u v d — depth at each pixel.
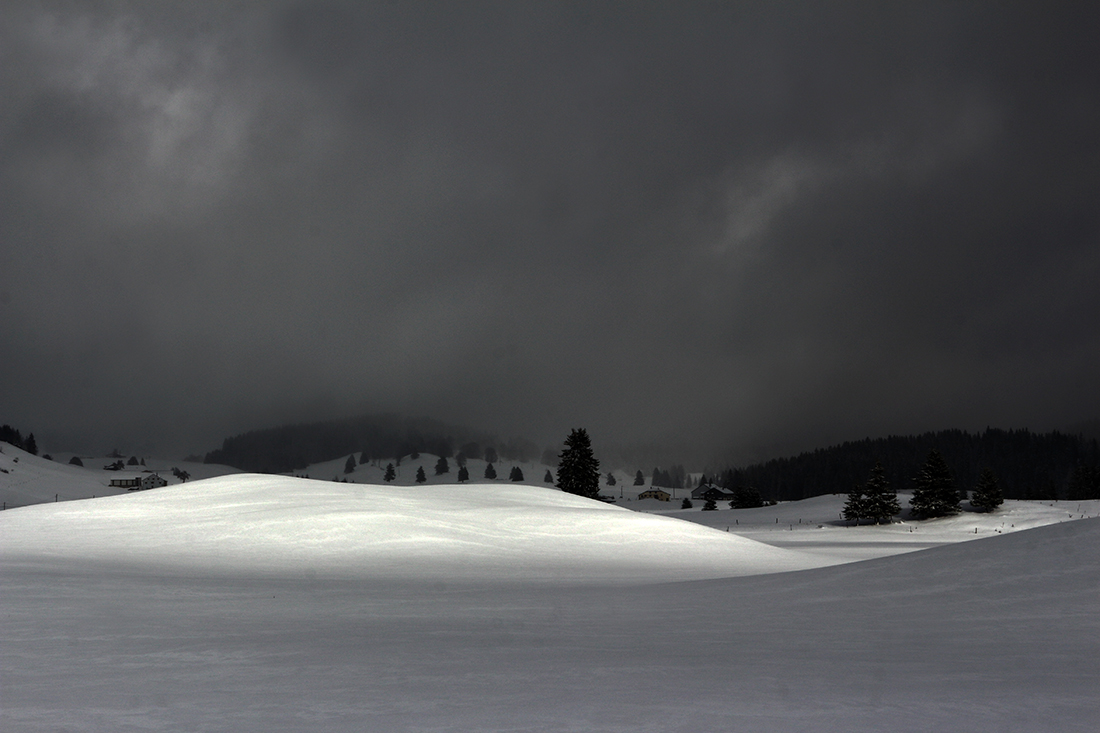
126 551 32.81
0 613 16.23
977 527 101.00
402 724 7.43
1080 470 166.38
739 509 141.38
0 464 143.50
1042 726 7.44
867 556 47.16
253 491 52.56
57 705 8.38
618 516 49.84
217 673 10.20
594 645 12.64
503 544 38.44
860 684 9.38
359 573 28.48
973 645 12.53
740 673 10.09
